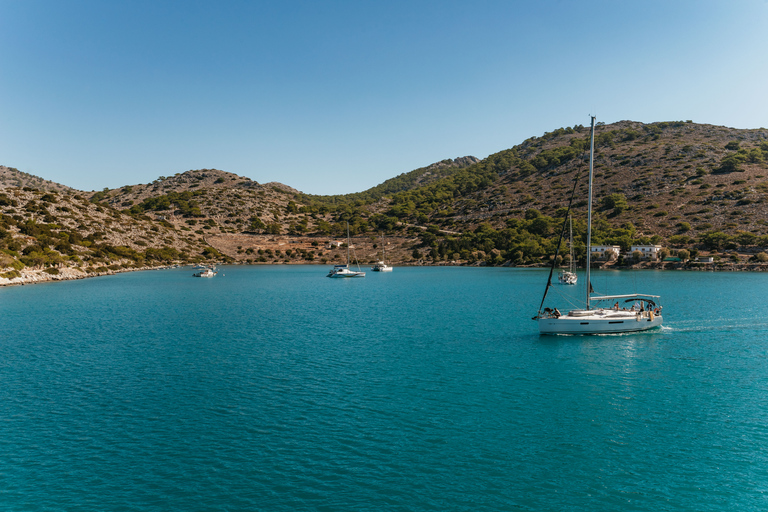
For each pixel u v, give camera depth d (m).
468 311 83.62
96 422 32.12
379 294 115.56
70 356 49.94
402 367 45.25
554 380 41.12
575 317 60.16
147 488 24.22
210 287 136.88
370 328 66.31
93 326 68.88
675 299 95.69
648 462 26.67
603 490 24.02
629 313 61.41
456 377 42.00
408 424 31.72
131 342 57.09
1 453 27.80
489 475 25.38
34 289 126.06
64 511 22.34
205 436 29.94
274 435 30.06
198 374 43.03
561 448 28.31
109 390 38.62
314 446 28.56
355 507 22.58
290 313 82.50
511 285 136.00
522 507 22.62
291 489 24.06
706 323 67.88
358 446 28.55
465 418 32.72
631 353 50.44
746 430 30.62
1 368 45.25
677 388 38.94
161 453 27.77
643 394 37.53
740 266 177.50
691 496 23.50
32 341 57.84
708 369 44.38
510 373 43.22
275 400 36.22
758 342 55.56
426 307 89.62
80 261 180.25
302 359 48.38
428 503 22.89
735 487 24.22
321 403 35.53
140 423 31.94
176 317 77.75
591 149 58.56
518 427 31.25
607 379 41.34
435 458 27.14
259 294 117.12
